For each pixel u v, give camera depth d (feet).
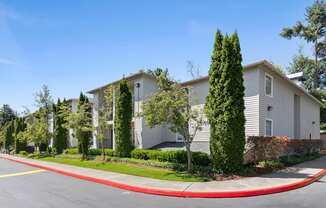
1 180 49.70
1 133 178.09
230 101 44.55
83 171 56.13
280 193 33.37
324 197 30.86
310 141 77.92
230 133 44.11
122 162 62.75
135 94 78.89
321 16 141.38
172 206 28.35
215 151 44.93
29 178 51.49
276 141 53.88
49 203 30.53
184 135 46.93
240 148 44.50
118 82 82.07
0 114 228.43
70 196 34.17
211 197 32.30
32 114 116.47
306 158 65.62
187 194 33.09
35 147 125.08
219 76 46.26
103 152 71.97
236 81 45.50
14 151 140.15
